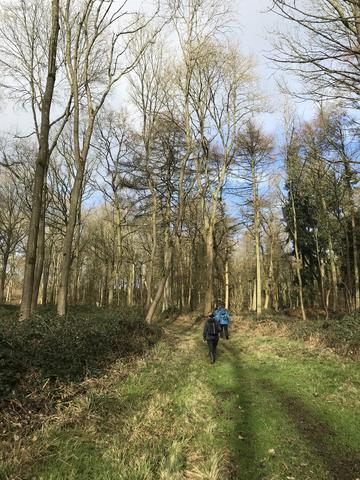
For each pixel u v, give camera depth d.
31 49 18.14
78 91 15.08
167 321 26.02
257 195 31.45
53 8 12.94
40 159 12.70
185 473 4.57
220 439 5.49
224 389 8.09
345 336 12.30
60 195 28.19
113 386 7.97
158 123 23.86
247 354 12.64
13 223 35.94
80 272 55.16
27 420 5.77
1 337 7.78
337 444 5.30
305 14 5.28
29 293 12.13
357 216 27.56
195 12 21.22
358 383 8.05
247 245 53.19
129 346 11.91
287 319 22.89
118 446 5.12
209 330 11.48
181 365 10.77
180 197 22.17
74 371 7.97
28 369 7.00
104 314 16.17
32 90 18.05
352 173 17.52
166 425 5.97
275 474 4.54
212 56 24.55
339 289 37.47
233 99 27.75
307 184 25.98
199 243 40.34
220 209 31.09
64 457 4.77
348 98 6.82
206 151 27.34
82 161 14.30
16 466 4.47
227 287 37.47
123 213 38.31
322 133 21.56
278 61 6.05
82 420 5.99
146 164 23.97
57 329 9.84
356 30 5.69
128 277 50.09
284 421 6.14
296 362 10.54
